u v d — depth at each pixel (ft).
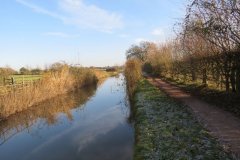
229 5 54.95
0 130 74.38
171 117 55.47
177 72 145.69
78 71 189.47
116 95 133.69
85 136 62.39
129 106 95.35
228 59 64.44
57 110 100.32
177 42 124.98
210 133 41.55
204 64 84.79
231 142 36.96
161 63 185.26
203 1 59.93
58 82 142.92
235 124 45.68
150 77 199.72
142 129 49.90
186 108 62.75
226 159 31.60
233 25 55.77
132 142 53.78
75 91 160.15
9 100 90.58
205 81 90.48
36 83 121.49
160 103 73.10
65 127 73.15
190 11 65.57
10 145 60.18
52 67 161.89
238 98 60.18
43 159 50.01
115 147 52.26
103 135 61.57
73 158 49.01
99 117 82.74
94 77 233.14
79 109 100.07
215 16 57.47
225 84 76.43
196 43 84.17
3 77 125.18
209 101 69.72
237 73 63.05
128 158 46.03
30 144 59.88
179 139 40.81
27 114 94.17
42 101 116.67
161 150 37.47
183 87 108.27
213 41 65.72
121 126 68.03
